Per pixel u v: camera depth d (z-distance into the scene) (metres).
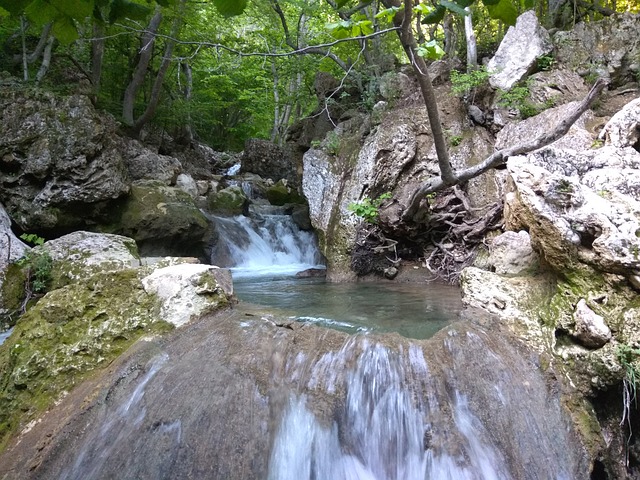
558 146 6.58
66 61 12.07
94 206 7.53
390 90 8.94
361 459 3.25
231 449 3.07
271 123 22.16
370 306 5.40
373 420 3.38
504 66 8.07
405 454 3.25
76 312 4.09
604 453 3.43
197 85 16.33
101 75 13.30
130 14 1.15
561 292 4.02
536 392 3.52
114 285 4.27
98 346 3.90
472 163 7.57
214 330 3.97
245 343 3.81
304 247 10.30
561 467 3.18
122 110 12.69
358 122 9.16
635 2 10.66
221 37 12.16
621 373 3.40
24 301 5.61
